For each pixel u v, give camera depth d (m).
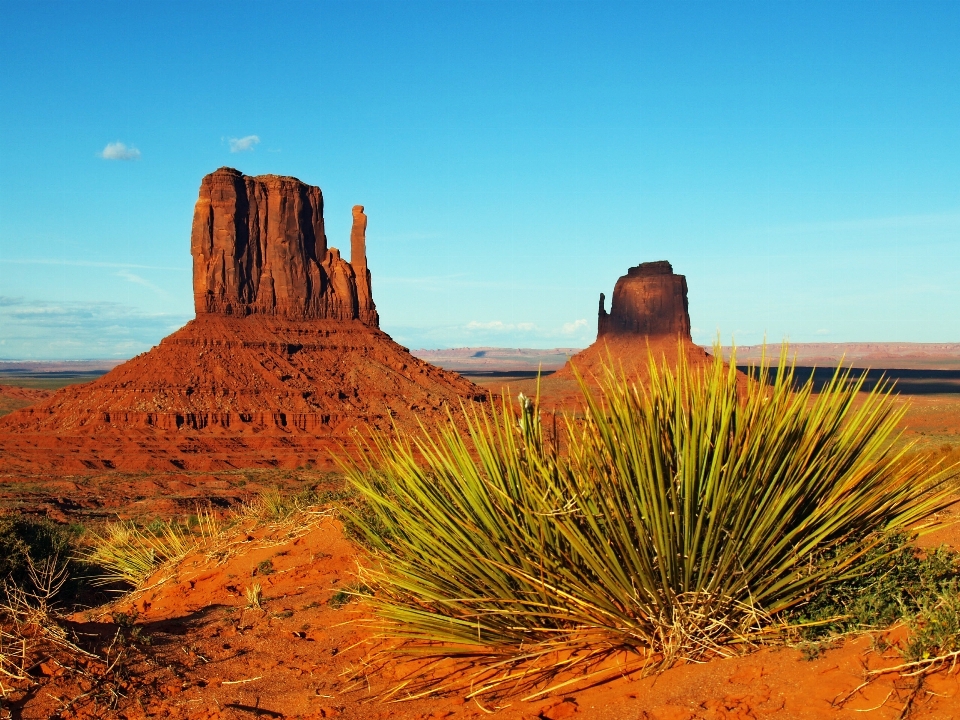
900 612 4.69
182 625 7.69
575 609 4.99
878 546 5.09
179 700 5.73
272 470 56.66
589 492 4.96
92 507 38.56
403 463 5.72
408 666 5.87
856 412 5.37
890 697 3.89
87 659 5.95
